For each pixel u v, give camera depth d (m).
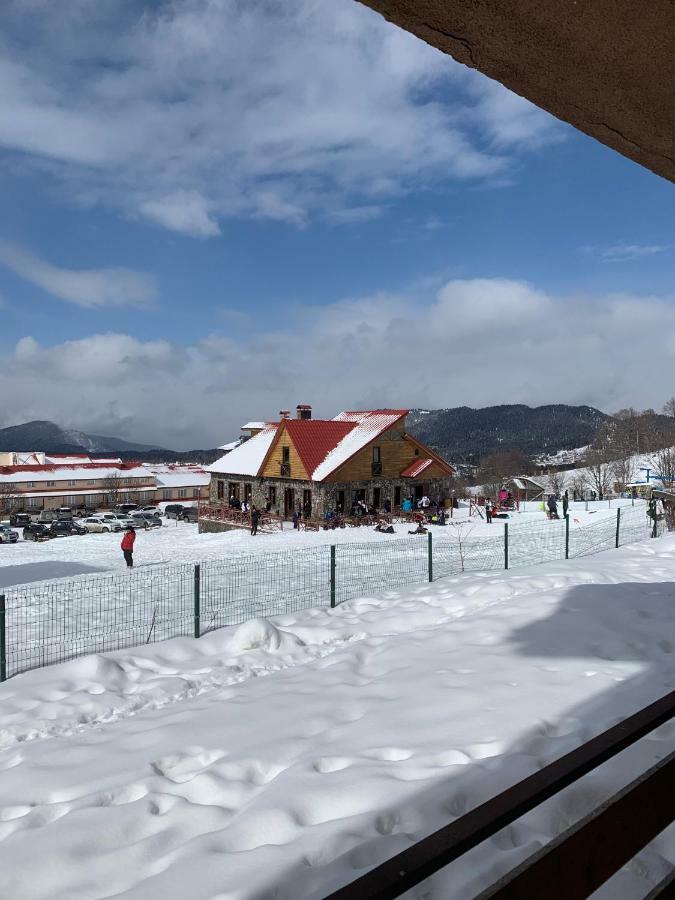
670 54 2.27
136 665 9.12
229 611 13.35
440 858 1.19
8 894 3.73
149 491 100.31
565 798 4.19
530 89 2.62
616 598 10.43
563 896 1.34
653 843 3.60
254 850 3.86
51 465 95.94
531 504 49.94
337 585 15.90
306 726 5.97
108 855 4.05
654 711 1.88
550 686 6.59
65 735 6.92
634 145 3.04
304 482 41.88
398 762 4.97
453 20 2.17
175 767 5.44
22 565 24.53
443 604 11.62
